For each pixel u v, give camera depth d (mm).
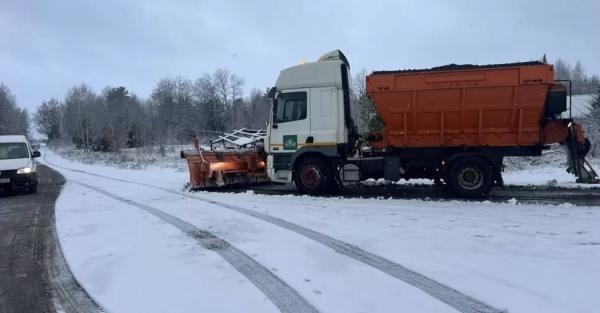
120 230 7730
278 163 11703
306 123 11336
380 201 10125
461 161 10289
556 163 18344
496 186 11000
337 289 4609
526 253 5625
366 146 11336
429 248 5973
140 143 58156
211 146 14695
